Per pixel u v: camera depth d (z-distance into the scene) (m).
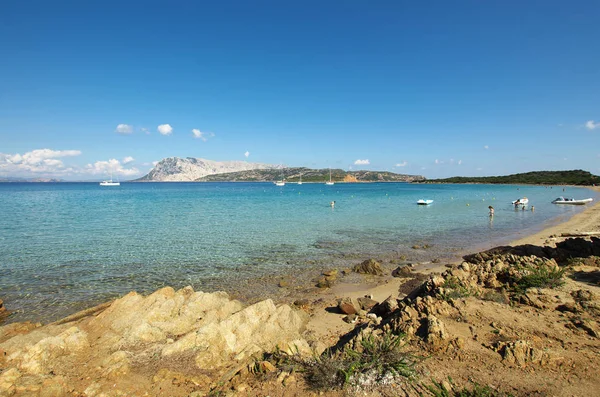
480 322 7.97
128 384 6.18
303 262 19.39
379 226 33.50
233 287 15.12
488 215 44.81
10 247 22.67
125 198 80.88
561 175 191.75
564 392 5.39
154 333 8.19
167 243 24.34
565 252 16.44
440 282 10.15
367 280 16.12
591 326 7.51
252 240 25.70
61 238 26.00
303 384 6.10
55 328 8.62
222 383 6.38
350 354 6.79
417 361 6.46
